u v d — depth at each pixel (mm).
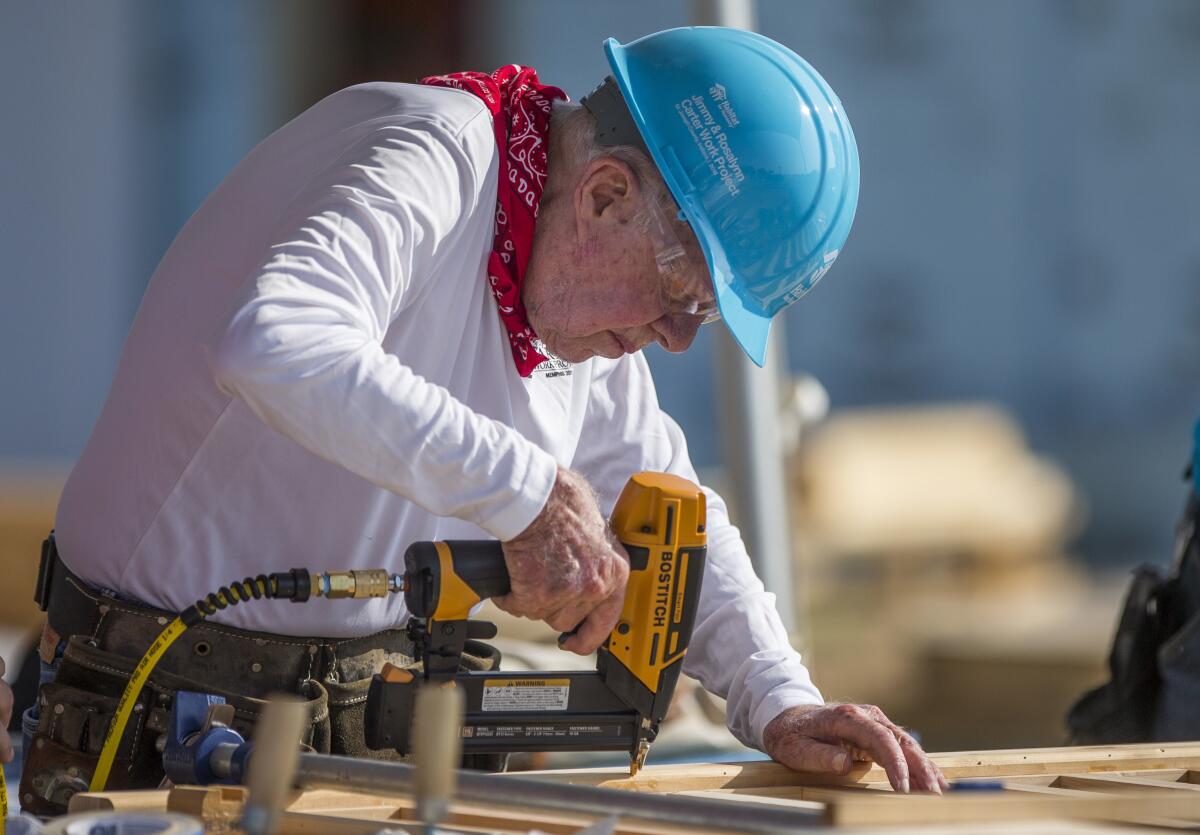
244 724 5055
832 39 29219
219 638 5102
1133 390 30984
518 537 4488
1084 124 30266
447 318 5047
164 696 5000
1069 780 5184
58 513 5500
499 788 3934
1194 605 7148
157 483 5086
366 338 4301
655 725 5117
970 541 22828
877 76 29516
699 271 5133
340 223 4438
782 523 8430
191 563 5098
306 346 4172
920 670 19594
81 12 25156
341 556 5180
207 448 5004
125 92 25609
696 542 5051
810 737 5305
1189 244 30906
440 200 4734
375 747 4746
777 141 5090
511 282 5148
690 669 6008
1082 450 30625
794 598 8461
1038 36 29875
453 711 3260
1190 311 30906
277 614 5141
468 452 4320
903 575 22078
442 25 27625
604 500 6121
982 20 29562
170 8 25797
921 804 3664
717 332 8461
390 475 4270
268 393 4172
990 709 19219
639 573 4949
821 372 30016
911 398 30188
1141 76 30391
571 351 5324
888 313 30031
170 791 4152
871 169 29656
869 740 5121
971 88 29750
